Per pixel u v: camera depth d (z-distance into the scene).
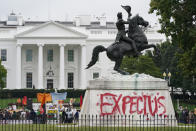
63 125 83.31
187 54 117.81
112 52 79.94
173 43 115.44
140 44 79.81
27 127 81.44
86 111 79.06
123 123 78.50
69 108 128.00
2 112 119.12
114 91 78.88
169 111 79.25
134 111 78.75
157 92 79.31
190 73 123.31
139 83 79.12
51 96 146.12
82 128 75.12
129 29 80.38
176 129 75.00
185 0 107.94
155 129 74.56
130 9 81.38
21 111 136.50
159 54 80.81
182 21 107.75
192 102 123.44
